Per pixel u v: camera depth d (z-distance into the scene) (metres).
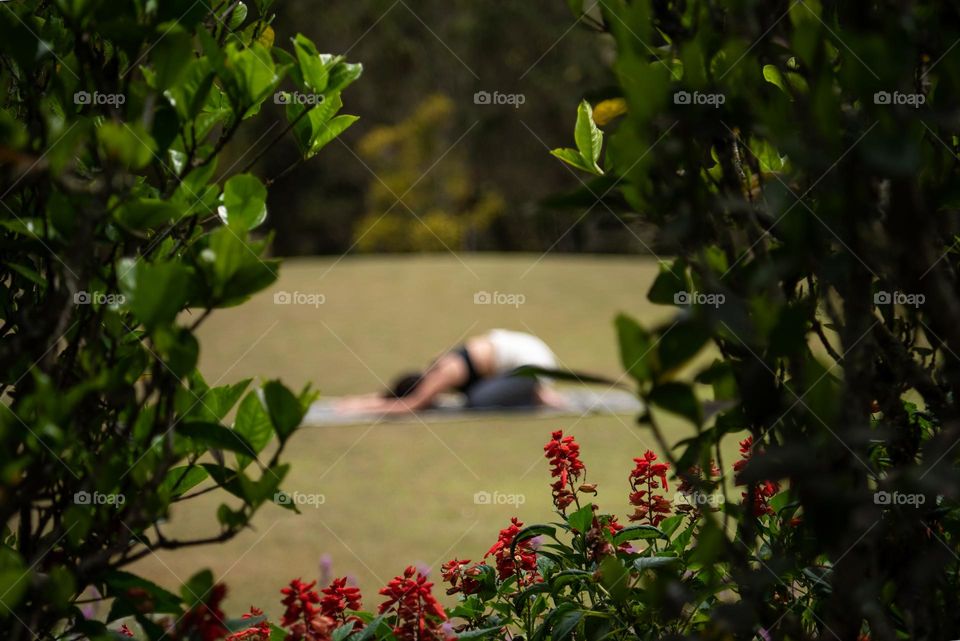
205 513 5.32
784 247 1.23
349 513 5.16
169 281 1.14
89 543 1.36
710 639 1.30
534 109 23.61
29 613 1.29
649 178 1.19
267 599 3.79
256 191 1.37
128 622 1.71
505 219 23.89
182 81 1.31
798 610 1.54
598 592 1.69
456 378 8.57
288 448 6.88
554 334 11.12
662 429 6.89
